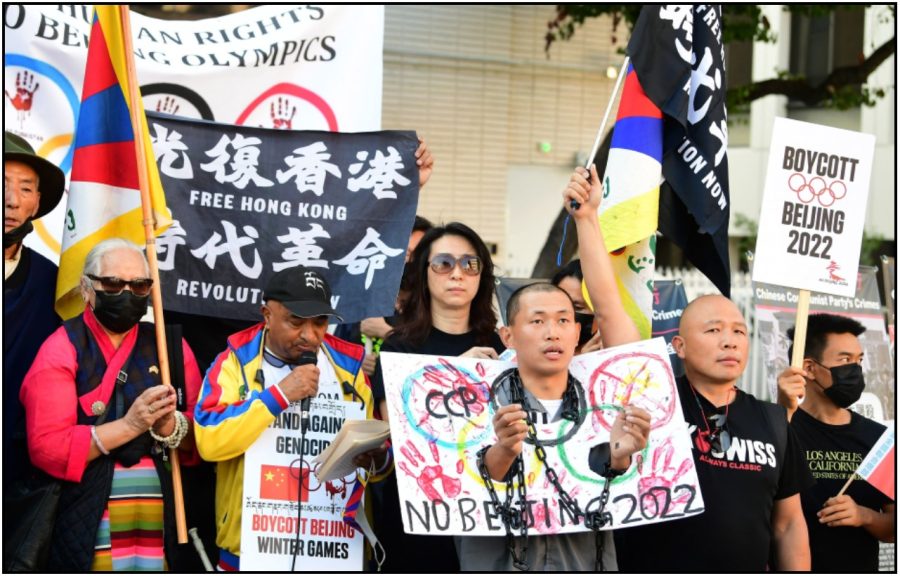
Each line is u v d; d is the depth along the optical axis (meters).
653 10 5.91
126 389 5.04
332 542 5.05
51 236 6.12
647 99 5.86
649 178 5.82
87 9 6.39
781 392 5.52
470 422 4.80
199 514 5.44
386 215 5.93
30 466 5.30
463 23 15.62
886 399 7.43
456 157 15.76
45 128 6.23
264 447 5.04
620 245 5.77
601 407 4.91
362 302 5.80
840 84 12.60
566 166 16.38
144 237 5.55
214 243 5.81
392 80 15.39
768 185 5.70
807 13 12.40
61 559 4.83
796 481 5.26
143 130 5.31
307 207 5.89
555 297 4.85
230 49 6.66
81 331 5.04
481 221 15.90
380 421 4.88
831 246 5.73
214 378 5.08
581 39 16.28
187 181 5.82
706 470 5.10
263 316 5.34
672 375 4.95
